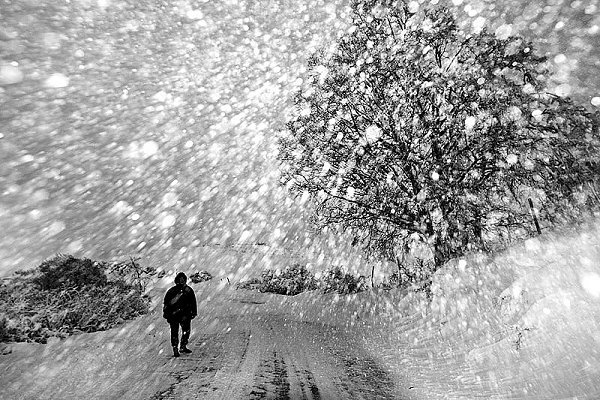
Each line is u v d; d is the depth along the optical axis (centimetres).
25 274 1368
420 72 1269
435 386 550
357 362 732
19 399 516
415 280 1515
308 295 2355
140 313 1383
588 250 685
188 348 853
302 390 526
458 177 1252
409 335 966
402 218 1414
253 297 2642
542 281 682
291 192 1480
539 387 455
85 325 1045
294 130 1480
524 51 1215
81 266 1523
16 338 830
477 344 688
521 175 1169
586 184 1084
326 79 1437
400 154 1348
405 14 1430
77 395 521
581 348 482
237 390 519
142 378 590
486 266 998
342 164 1388
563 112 1142
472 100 1213
